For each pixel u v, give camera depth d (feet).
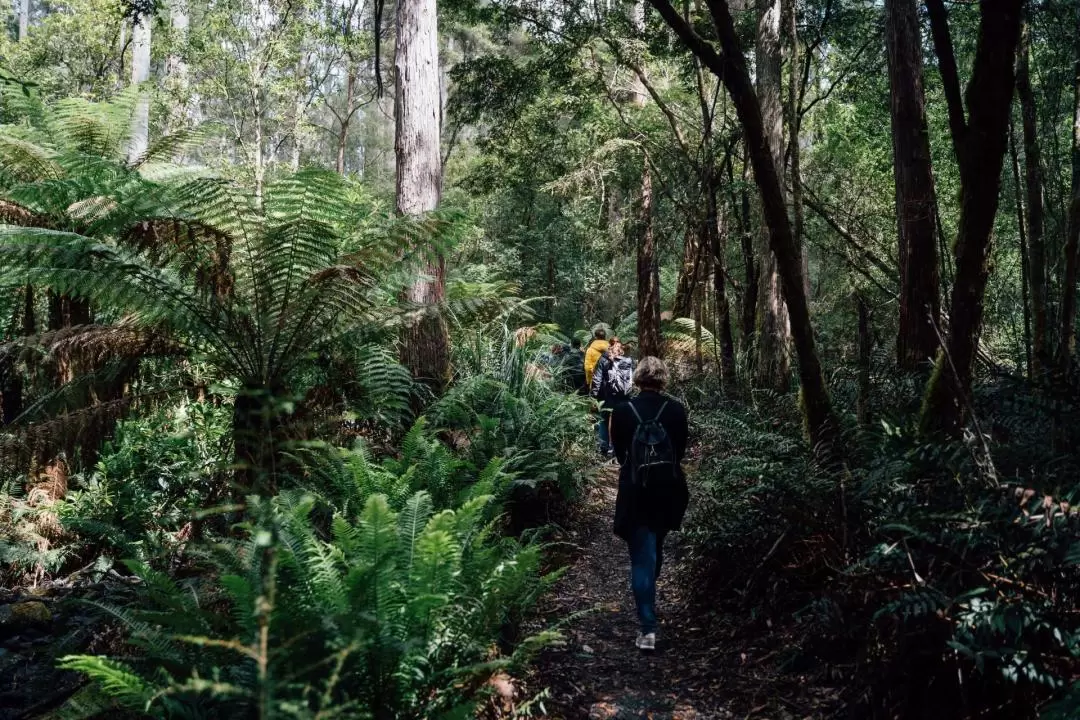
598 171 47.80
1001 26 10.93
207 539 13.37
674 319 59.16
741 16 43.16
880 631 10.18
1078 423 11.40
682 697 11.59
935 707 9.44
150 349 16.55
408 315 17.84
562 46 46.96
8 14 78.74
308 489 14.55
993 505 9.57
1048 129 26.91
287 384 16.46
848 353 26.96
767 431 16.80
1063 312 19.17
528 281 71.41
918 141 20.20
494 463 14.58
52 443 15.33
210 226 14.64
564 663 12.81
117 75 55.26
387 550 9.39
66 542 18.07
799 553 13.60
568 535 20.49
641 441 13.60
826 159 44.86
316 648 8.37
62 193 16.51
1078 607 8.79
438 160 26.27
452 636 9.84
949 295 20.38
